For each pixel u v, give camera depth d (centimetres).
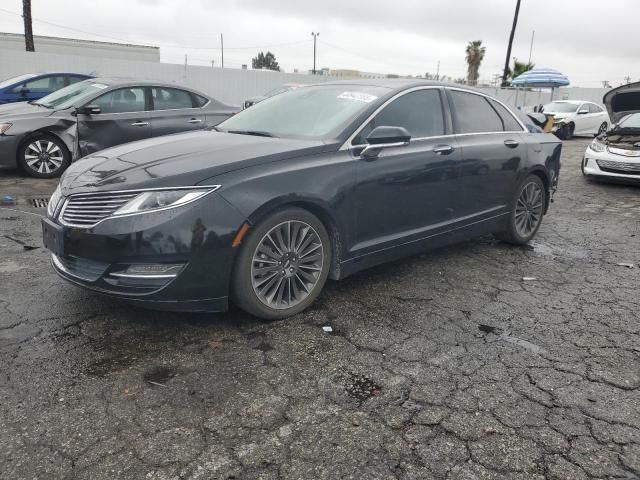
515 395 272
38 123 776
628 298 409
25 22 1970
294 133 391
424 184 415
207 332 329
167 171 311
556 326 356
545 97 2800
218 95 2036
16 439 227
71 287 389
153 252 294
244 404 257
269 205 320
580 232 616
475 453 228
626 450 232
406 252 420
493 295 409
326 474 213
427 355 310
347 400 263
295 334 331
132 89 817
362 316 361
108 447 225
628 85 979
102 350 303
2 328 324
